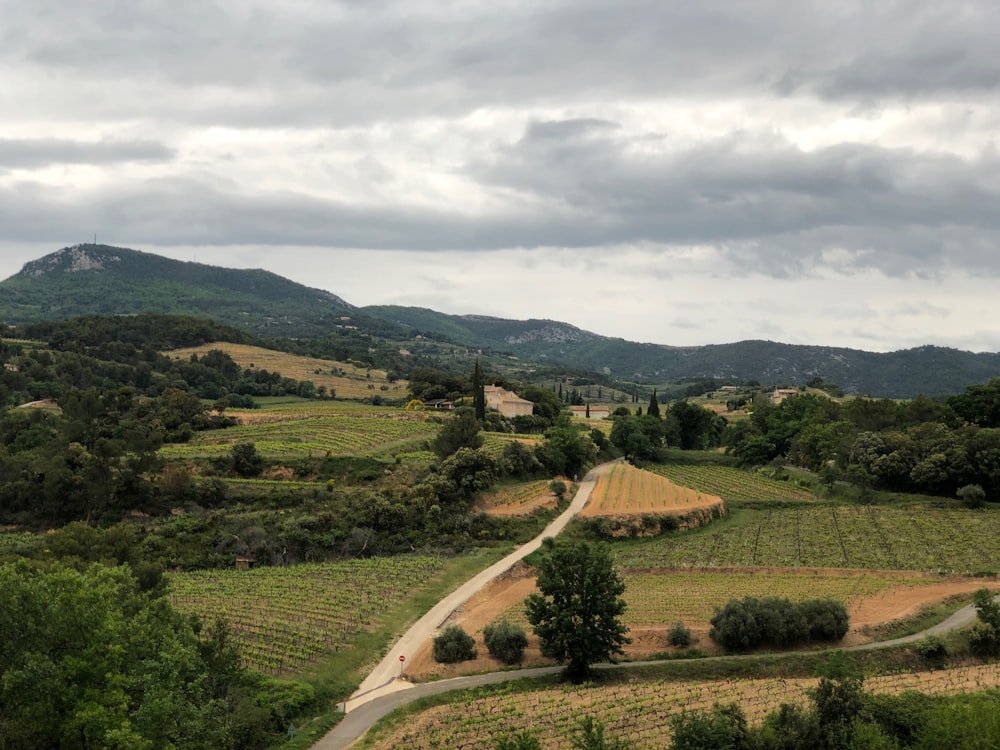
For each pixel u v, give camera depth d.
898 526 138.62
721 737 59.59
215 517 133.62
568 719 70.88
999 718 58.84
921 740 60.03
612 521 139.88
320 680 78.75
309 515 132.25
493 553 122.19
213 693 67.31
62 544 95.88
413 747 66.25
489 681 81.94
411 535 128.88
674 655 87.38
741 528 144.38
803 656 85.50
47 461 139.00
